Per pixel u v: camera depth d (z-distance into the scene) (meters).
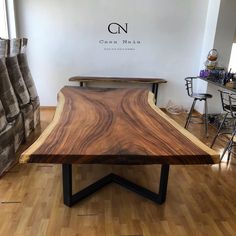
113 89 3.44
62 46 4.73
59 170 2.73
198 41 4.89
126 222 1.99
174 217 2.06
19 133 3.15
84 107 2.53
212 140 3.77
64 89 3.35
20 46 3.59
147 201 2.25
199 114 5.00
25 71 3.80
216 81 4.07
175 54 4.94
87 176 2.65
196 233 1.90
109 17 4.64
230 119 4.36
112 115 2.29
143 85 5.05
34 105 3.85
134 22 4.70
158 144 1.69
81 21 4.62
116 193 2.35
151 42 4.84
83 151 1.54
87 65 4.88
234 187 2.52
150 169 2.83
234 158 3.15
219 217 2.08
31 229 1.88
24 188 2.39
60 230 1.88
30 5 4.44
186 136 1.85
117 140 1.73
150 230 1.91
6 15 4.32
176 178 2.65
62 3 4.49
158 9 4.66
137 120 2.17
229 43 4.51
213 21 4.51
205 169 2.86
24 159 1.51
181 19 4.74
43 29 4.59
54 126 1.97
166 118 2.25
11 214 2.03
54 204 2.17
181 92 5.16
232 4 4.31
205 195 2.37
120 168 2.83
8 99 2.92
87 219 2.00
